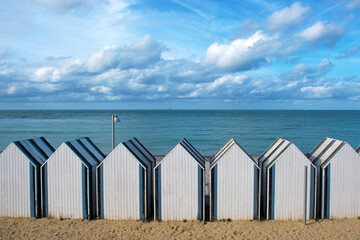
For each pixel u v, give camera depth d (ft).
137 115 495.82
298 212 41.39
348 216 41.75
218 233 37.73
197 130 208.33
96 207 43.09
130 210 41.81
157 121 315.17
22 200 42.50
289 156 41.22
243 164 41.22
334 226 39.34
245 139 156.35
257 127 233.96
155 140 153.28
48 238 36.40
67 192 41.98
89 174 41.63
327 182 41.37
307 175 41.16
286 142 44.55
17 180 42.42
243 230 38.50
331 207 41.60
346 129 212.64
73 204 42.06
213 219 41.73
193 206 41.34
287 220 41.47
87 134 177.78
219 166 41.37
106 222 41.16
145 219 41.47
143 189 41.39
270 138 160.35
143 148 49.88
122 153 41.52
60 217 42.22
